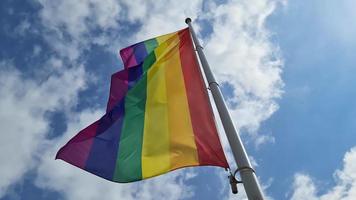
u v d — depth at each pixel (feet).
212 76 29.94
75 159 26.27
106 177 25.35
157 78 31.32
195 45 35.14
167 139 25.99
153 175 24.35
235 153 22.63
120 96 36.29
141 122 27.86
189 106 28.22
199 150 24.76
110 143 27.09
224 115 25.67
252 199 19.97
